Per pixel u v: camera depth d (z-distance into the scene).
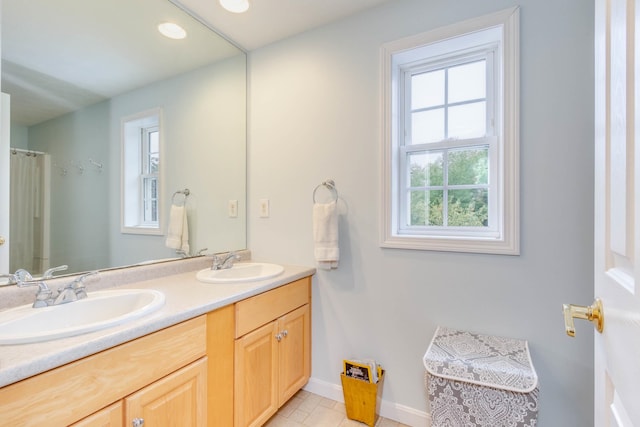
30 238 1.24
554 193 1.33
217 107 2.02
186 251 1.86
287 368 1.71
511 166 1.40
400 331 1.68
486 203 1.60
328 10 1.76
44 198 1.29
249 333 1.45
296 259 2.01
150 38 1.67
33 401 0.75
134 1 1.58
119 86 1.55
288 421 1.67
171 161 1.78
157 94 1.71
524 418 1.12
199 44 1.90
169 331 1.07
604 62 0.62
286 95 2.04
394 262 1.69
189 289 1.43
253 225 2.18
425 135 1.74
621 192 0.52
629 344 0.47
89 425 0.85
